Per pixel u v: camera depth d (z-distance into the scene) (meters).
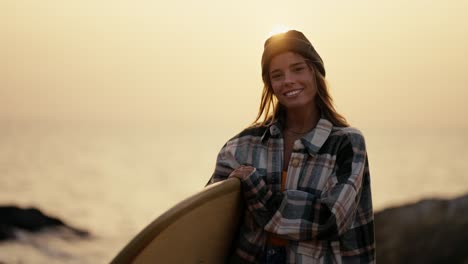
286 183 2.25
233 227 2.29
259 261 2.24
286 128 2.40
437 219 8.00
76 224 33.25
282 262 2.20
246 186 2.21
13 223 18.33
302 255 2.16
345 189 2.12
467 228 7.71
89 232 21.23
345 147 2.22
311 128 2.35
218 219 2.14
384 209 8.50
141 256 1.74
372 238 2.24
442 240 7.71
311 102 2.35
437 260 7.59
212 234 2.13
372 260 2.23
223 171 2.44
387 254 7.88
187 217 1.92
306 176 2.23
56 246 17.88
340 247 2.19
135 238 1.74
